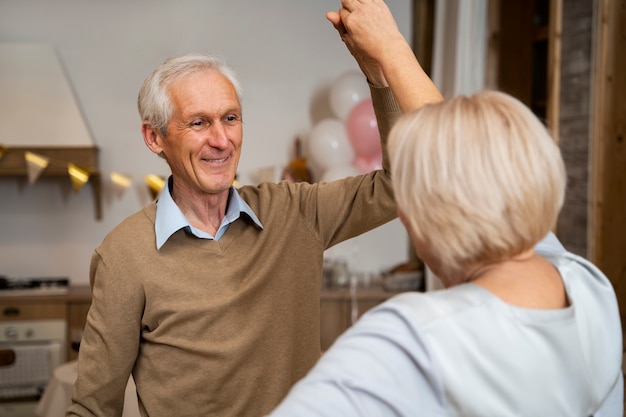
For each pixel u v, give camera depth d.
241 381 1.46
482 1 3.73
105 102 4.27
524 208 0.83
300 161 4.24
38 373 3.87
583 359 0.88
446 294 0.86
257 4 4.34
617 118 2.88
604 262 2.88
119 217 4.32
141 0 4.26
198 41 4.31
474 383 0.80
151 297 1.45
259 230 1.54
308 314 1.57
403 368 0.80
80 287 4.21
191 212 1.53
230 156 1.49
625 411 2.01
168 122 1.47
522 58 3.90
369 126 3.84
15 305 3.87
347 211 1.57
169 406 1.47
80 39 4.24
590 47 2.90
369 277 4.32
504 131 0.84
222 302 1.45
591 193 2.89
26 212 4.28
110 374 1.46
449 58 3.83
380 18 1.13
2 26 4.20
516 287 0.86
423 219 0.86
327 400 0.77
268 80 4.38
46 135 4.04
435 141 0.85
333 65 4.41
